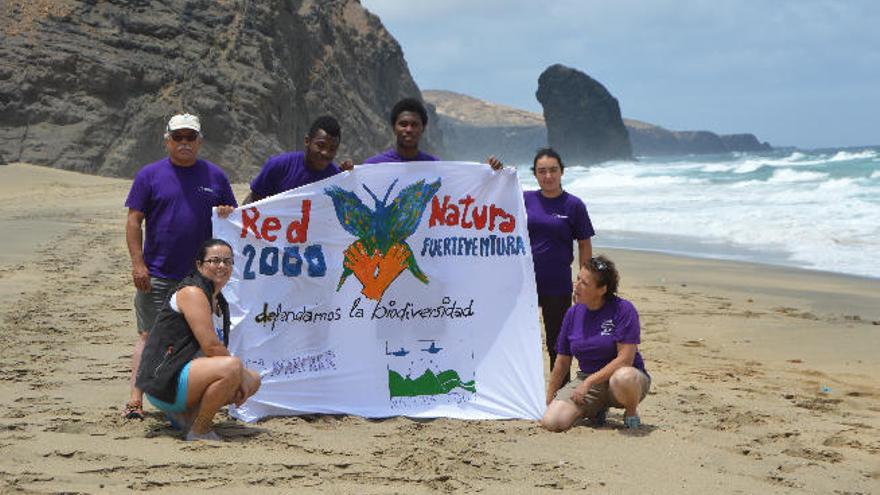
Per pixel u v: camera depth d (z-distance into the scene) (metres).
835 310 11.51
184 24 53.50
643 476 4.74
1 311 9.20
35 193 32.00
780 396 7.02
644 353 8.83
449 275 6.23
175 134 5.68
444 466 4.74
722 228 22.27
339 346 6.05
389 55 92.88
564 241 6.51
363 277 6.12
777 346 9.22
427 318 6.18
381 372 6.08
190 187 5.75
